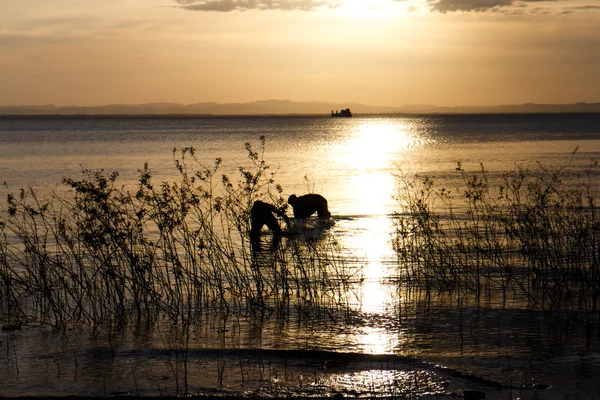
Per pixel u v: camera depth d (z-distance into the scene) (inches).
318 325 404.8
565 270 511.5
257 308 448.5
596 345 356.2
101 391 304.2
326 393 298.8
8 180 1346.0
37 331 401.4
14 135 4419.3
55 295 476.4
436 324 401.1
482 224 726.5
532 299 455.5
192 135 4411.9
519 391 295.0
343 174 1486.2
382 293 481.4
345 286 498.0
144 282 457.4
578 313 421.1
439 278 520.4
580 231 539.8
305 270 535.8
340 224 794.8
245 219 532.4
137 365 337.7
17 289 495.8
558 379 307.3
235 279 492.7
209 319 423.5
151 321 421.1
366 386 305.6
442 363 331.0
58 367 336.2
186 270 489.1
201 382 313.3
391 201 1008.2
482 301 455.2
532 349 350.9
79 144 3056.1
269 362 339.6
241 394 299.0
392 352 349.4
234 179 1350.9
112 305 456.8
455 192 1066.1
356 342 368.8
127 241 621.0
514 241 625.6
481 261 565.0
